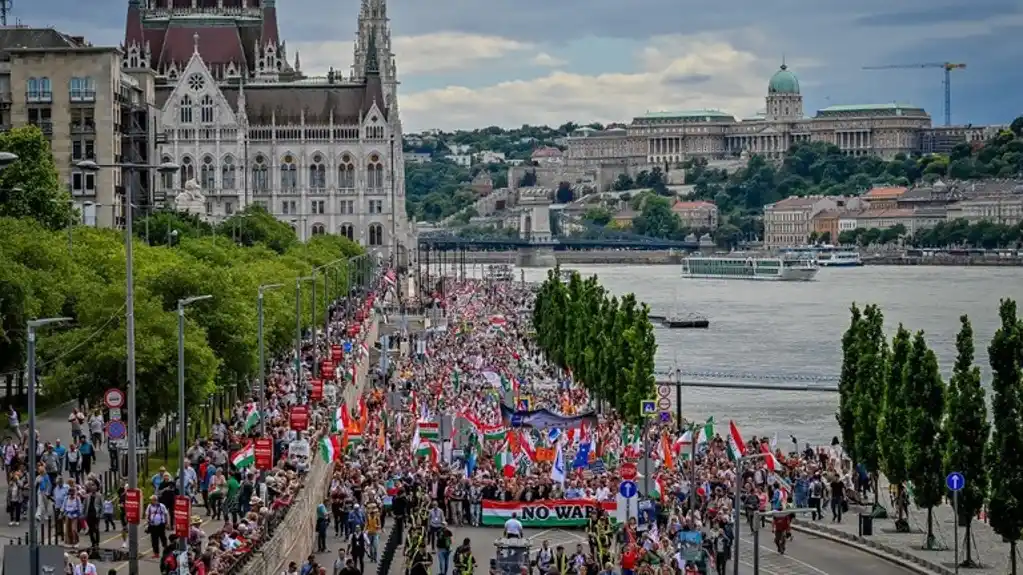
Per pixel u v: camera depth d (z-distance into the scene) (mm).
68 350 134125
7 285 144500
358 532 114188
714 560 119375
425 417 160375
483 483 136000
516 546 107938
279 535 100500
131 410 92250
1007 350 125250
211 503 115312
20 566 67688
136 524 91188
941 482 132000
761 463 149375
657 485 130375
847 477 154375
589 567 107000
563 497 135875
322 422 151000
